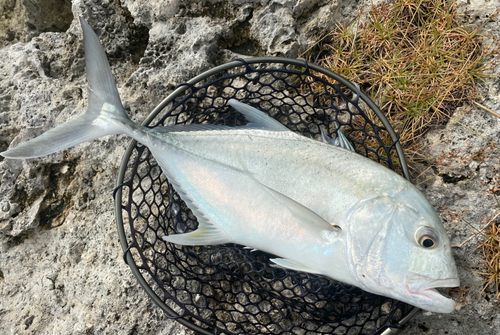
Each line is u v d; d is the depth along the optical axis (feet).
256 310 2.60
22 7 3.65
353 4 3.00
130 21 3.07
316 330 2.55
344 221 2.06
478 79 2.64
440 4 2.78
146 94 2.89
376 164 2.12
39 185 2.93
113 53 3.06
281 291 2.57
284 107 2.86
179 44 2.91
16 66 3.08
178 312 2.62
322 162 2.14
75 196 2.93
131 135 2.34
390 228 2.00
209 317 2.60
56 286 2.80
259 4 2.93
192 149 2.31
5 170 2.92
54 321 2.74
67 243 2.85
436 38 2.74
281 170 2.18
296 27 2.93
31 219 2.89
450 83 2.64
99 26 3.05
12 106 3.05
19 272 2.90
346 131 2.80
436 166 2.62
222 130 2.29
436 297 1.94
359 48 2.92
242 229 2.24
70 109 2.96
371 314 2.44
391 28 2.81
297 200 2.15
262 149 2.22
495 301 2.41
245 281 2.53
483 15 2.73
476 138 2.57
